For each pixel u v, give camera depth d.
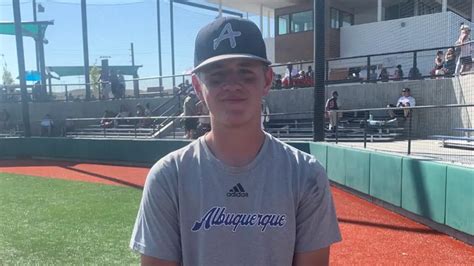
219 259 1.42
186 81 18.83
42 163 15.27
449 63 13.77
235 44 1.43
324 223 1.52
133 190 9.31
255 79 1.47
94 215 6.88
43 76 26.05
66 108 22.89
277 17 25.36
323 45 9.69
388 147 8.99
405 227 5.88
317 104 10.02
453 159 6.34
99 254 4.88
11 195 8.95
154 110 18.86
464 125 11.02
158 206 1.48
